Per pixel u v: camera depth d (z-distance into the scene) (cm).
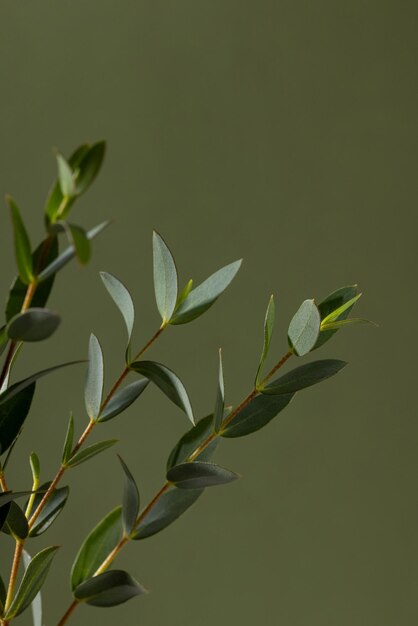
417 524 240
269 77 235
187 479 129
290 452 238
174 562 238
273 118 235
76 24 230
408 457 239
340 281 237
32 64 229
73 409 232
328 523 239
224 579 238
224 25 233
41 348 231
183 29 232
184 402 128
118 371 232
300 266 236
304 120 236
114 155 231
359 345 238
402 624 241
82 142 230
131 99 231
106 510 235
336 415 238
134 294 231
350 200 237
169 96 232
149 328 232
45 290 125
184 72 232
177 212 232
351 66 237
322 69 236
